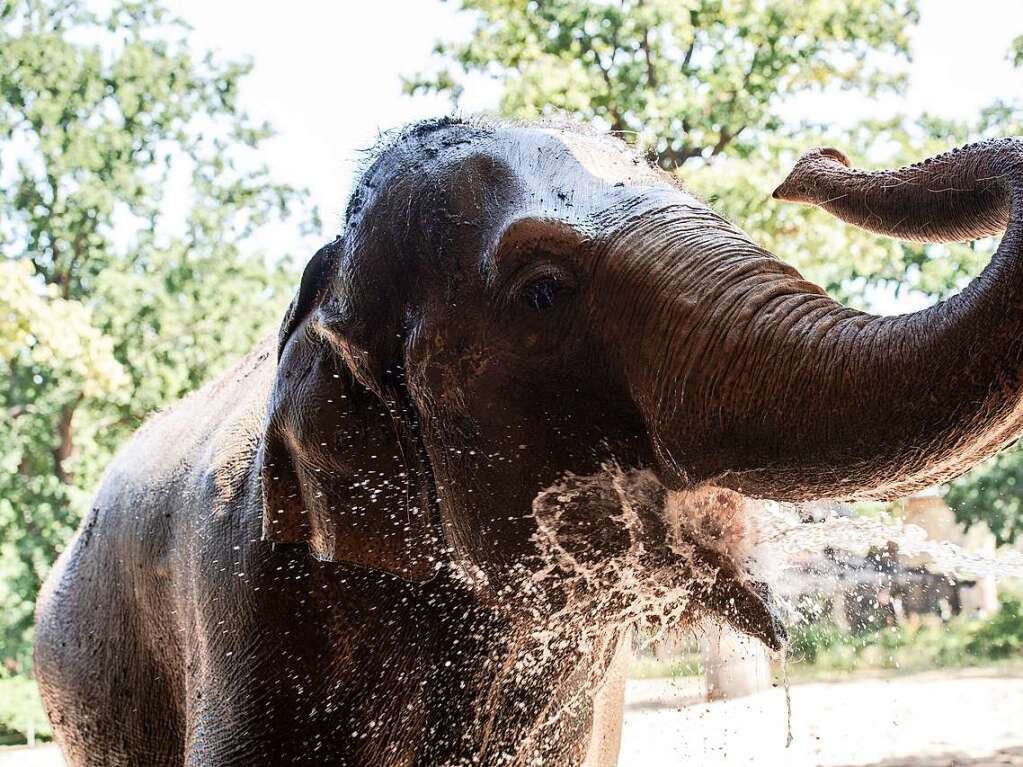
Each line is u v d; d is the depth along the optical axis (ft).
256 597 11.10
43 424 76.54
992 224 7.84
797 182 8.95
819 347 7.92
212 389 15.21
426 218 9.73
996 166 7.58
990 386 7.19
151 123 87.40
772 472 8.13
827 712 40.57
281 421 10.55
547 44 57.98
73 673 15.76
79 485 75.72
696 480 8.55
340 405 10.22
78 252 85.35
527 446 9.48
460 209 9.64
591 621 10.39
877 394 7.59
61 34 85.20
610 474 9.34
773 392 8.04
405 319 9.86
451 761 11.47
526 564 9.88
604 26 56.85
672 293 8.63
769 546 9.92
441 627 11.12
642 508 9.39
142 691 14.55
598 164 9.68
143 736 14.70
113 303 80.07
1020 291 7.02
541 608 10.30
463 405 9.63
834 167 8.84
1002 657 51.62
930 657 51.80
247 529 11.39
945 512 52.24
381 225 9.98
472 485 9.83
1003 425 7.37
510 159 9.77
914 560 44.19
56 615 16.63
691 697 38.58
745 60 58.23
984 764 31.48
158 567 13.62
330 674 11.02
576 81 54.08
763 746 34.06
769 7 57.00
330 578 10.98
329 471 10.32
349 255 10.16
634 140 10.78
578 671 11.64
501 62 58.70
